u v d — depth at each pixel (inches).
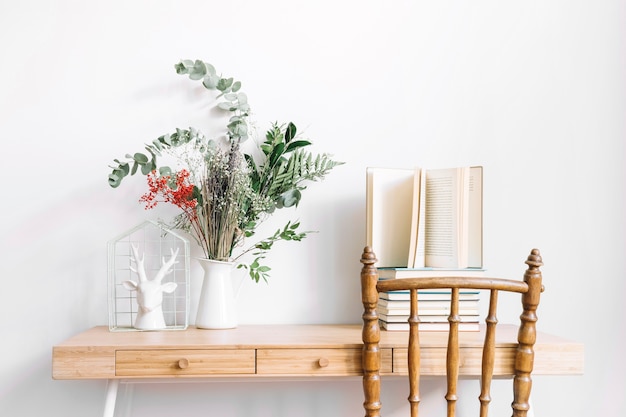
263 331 77.8
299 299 86.3
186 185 82.7
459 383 87.5
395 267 81.4
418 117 88.2
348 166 87.2
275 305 86.0
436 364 68.5
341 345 68.4
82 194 84.3
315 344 68.2
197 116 85.7
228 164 79.0
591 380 88.7
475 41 89.2
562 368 69.8
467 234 78.9
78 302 83.9
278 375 67.9
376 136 87.7
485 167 88.7
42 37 84.3
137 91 85.1
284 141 86.2
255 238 85.9
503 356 69.2
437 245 81.2
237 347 67.6
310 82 87.0
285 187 82.7
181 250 85.0
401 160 87.9
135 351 66.8
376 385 67.1
